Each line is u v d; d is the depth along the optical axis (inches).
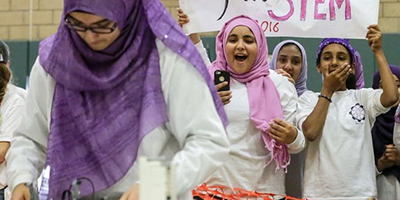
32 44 231.3
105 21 75.7
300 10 132.0
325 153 122.5
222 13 131.2
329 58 133.5
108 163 77.7
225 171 114.6
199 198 112.0
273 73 127.3
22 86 228.4
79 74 78.8
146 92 77.4
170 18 80.1
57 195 78.8
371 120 128.6
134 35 79.6
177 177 71.9
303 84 160.4
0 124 144.3
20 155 83.4
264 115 118.4
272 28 132.0
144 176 59.5
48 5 243.4
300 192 128.4
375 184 123.9
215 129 77.0
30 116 84.9
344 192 120.3
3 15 243.8
